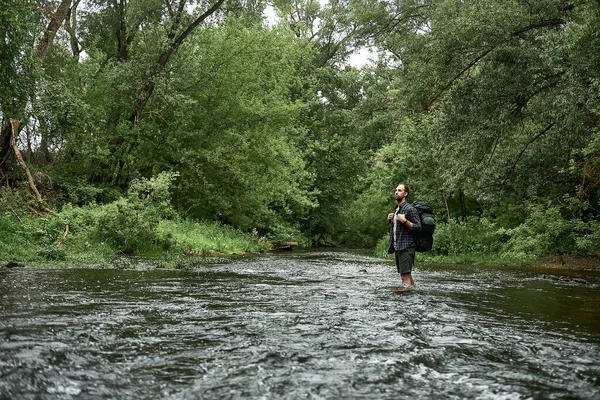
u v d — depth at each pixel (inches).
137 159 854.5
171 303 219.3
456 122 575.2
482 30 534.9
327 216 1423.5
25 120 611.2
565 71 473.7
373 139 1288.1
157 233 581.9
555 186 616.7
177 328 166.6
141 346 141.3
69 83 772.0
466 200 879.7
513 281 370.3
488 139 577.3
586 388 112.8
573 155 561.9
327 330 167.5
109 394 103.0
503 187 631.2
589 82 455.5
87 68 806.5
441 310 218.8
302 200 1097.4
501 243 639.8
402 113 845.2
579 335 171.9
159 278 323.6
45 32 712.4
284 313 199.2
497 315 211.8
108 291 250.8
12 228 462.6
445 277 395.5
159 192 588.4
